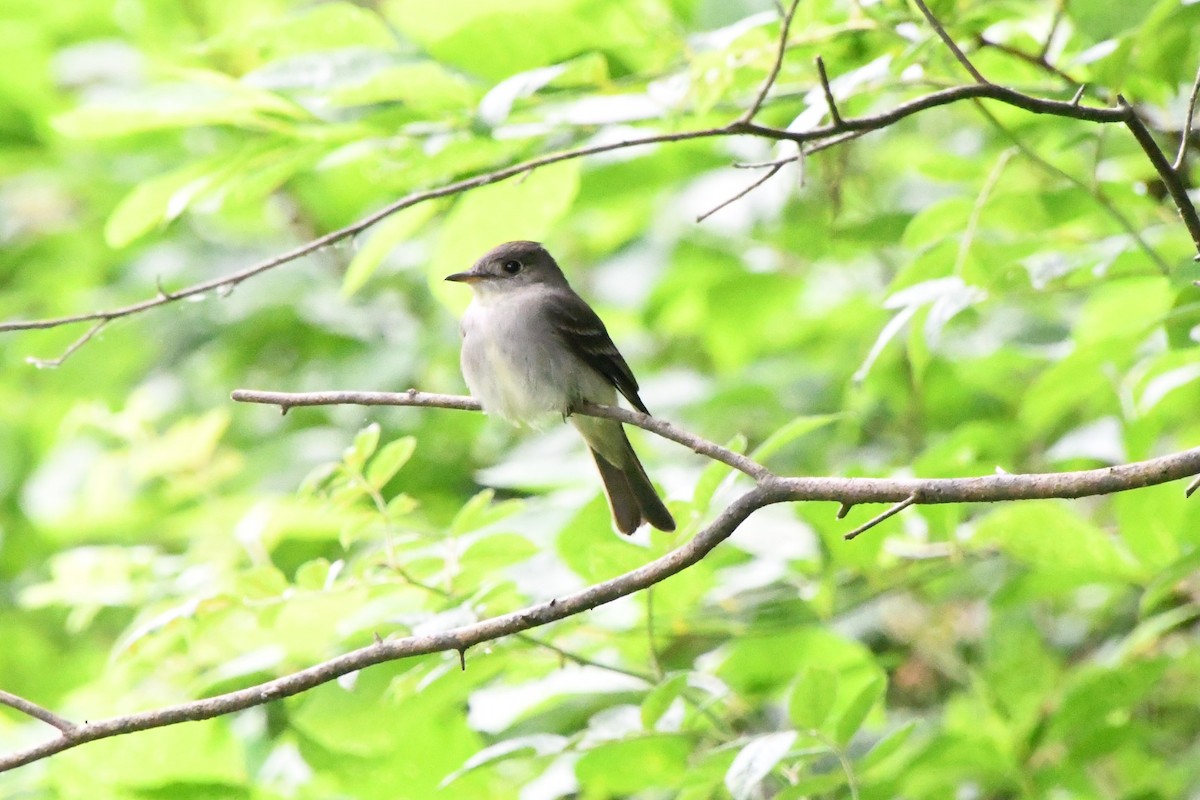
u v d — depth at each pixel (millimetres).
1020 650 8977
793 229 12570
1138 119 6504
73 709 9367
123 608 12531
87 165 14523
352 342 13906
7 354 14555
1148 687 8289
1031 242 8891
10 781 8977
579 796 9734
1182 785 9453
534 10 8492
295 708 8555
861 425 12273
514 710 8203
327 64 8086
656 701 7117
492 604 7875
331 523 9750
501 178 7023
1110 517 11688
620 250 14211
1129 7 7887
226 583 8125
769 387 12188
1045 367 11492
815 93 7633
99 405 12016
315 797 8969
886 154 13766
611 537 8539
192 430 11094
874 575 8945
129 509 13305
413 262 13992
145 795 8750
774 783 8719
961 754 8461
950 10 7879
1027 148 8555
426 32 9414
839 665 9281
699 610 8906
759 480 6199
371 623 8203
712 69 7703
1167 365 8516
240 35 8641
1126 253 8383
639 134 9383
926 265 8625
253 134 12594
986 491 5781
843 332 13531
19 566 14047
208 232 15625
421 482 13273
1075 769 8617
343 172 14484
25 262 15328
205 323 13875
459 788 8672
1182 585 9930
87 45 14469
